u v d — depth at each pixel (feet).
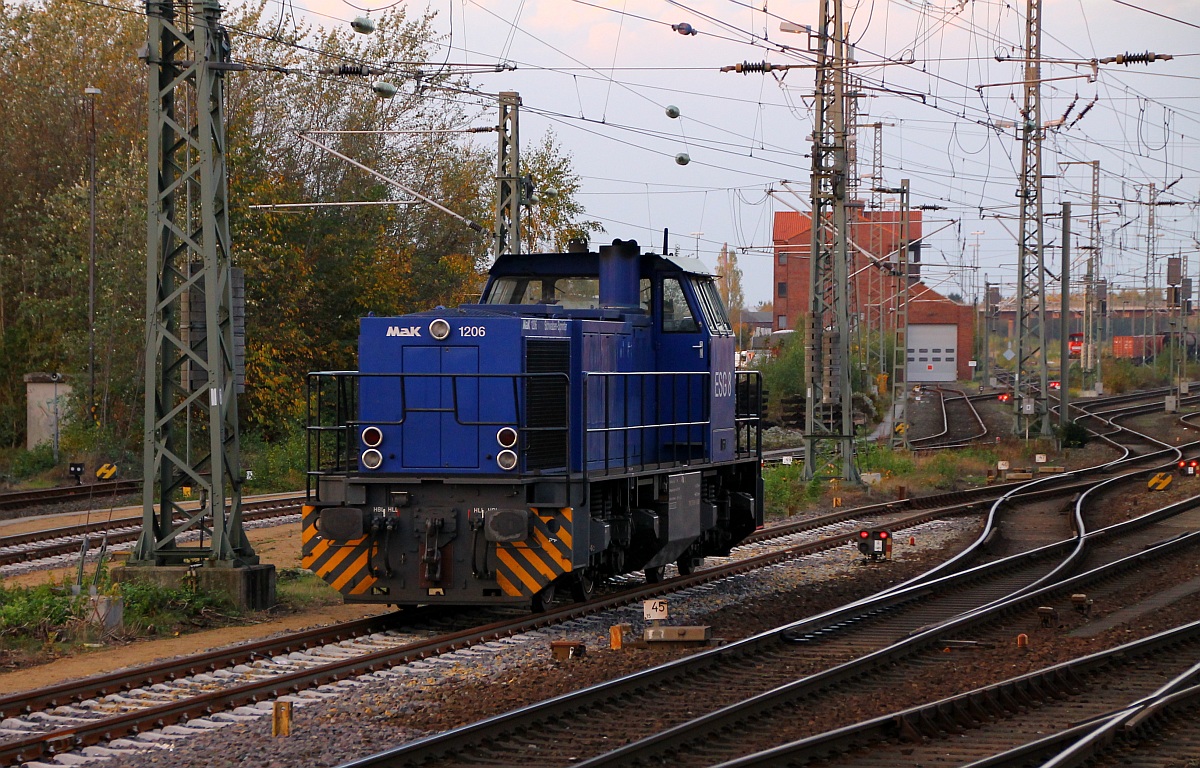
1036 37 272.72
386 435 87.45
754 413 125.08
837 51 190.29
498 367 86.07
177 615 85.10
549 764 53.11
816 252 197.36
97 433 207.41
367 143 279.69
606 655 76.64
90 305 212.43
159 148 89.97
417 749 52.01
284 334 232.32
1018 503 191.11
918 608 98.99
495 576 84.12
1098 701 66.74
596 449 92.58
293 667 71.26
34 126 254.06
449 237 310.24
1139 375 560.20
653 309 105.50
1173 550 135.54
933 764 54.08
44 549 117.91
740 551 133.80
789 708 63.77
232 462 92.48
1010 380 589.73
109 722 55.42
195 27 88.28
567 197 303.27
